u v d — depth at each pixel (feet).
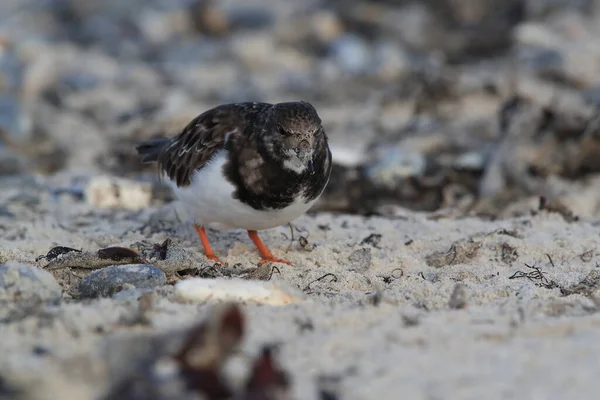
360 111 65.82
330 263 33.76
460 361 21.08
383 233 37.60
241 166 30.78
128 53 86.79
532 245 34.50
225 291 26.22
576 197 44.50
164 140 37.19
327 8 92.38
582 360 21.02
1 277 26.89
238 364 21.02
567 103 59.57
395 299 27.50
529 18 84.07
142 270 28.86
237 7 94.12
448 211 42.39
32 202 43.06
